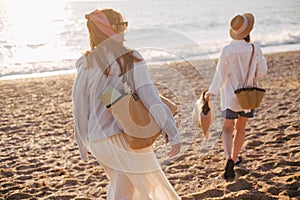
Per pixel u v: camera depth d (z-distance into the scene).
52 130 7.67
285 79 11.61
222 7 44.78
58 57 19.28
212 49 19.89
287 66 13.87
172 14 39.12
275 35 24.62
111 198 3.27
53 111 9.18
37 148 6.61
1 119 8.54
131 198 3.17
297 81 11.26
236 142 5.10
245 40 4.86
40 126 7.95
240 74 4.86
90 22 3.08
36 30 29.91
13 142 6.95
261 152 5.83
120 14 3.12
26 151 6.46
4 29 30.33
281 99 9.14
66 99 10.49
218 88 4.55
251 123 7.39
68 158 6.09
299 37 23.12
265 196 4.40
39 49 21.88
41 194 4.85
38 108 9.52
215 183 4.92
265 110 8.25
